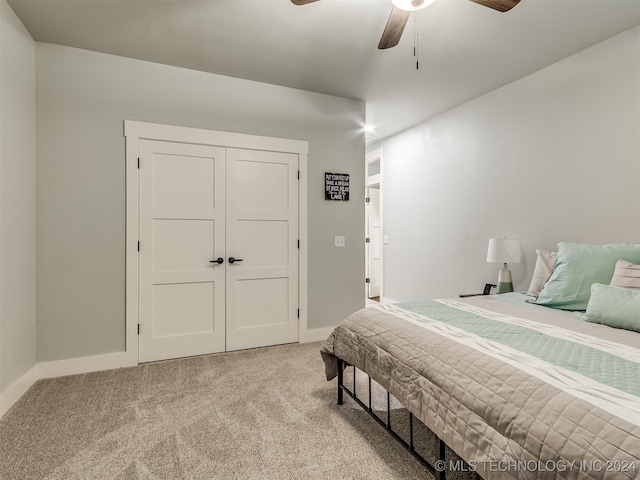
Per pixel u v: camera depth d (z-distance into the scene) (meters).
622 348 1.34
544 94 2.98
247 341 3.20
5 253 2.07
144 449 1.71
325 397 2.26
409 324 1.74
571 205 2.80
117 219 2.74
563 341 1.43
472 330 1.60
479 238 3.65
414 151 4.57
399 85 3.30
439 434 1.27
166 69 2.89
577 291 2.11
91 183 2.66
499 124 3.39
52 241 2.55
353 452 1.69
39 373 2.51
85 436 1.82
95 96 2.67
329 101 3.53
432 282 4.29
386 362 1.64
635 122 2.40
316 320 3.49
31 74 2.44
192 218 2.98
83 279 2.64
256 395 2.29
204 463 1.60
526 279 3.17
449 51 2.69
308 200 3.44
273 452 1.69
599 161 2.61
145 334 2.84
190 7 2.14
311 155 3.45
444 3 2.10
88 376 2.57
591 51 2.64
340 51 2.68
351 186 3.63
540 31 2.43
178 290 2.95
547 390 1.02
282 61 2.83
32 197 2.45
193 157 2.98
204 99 3.01
